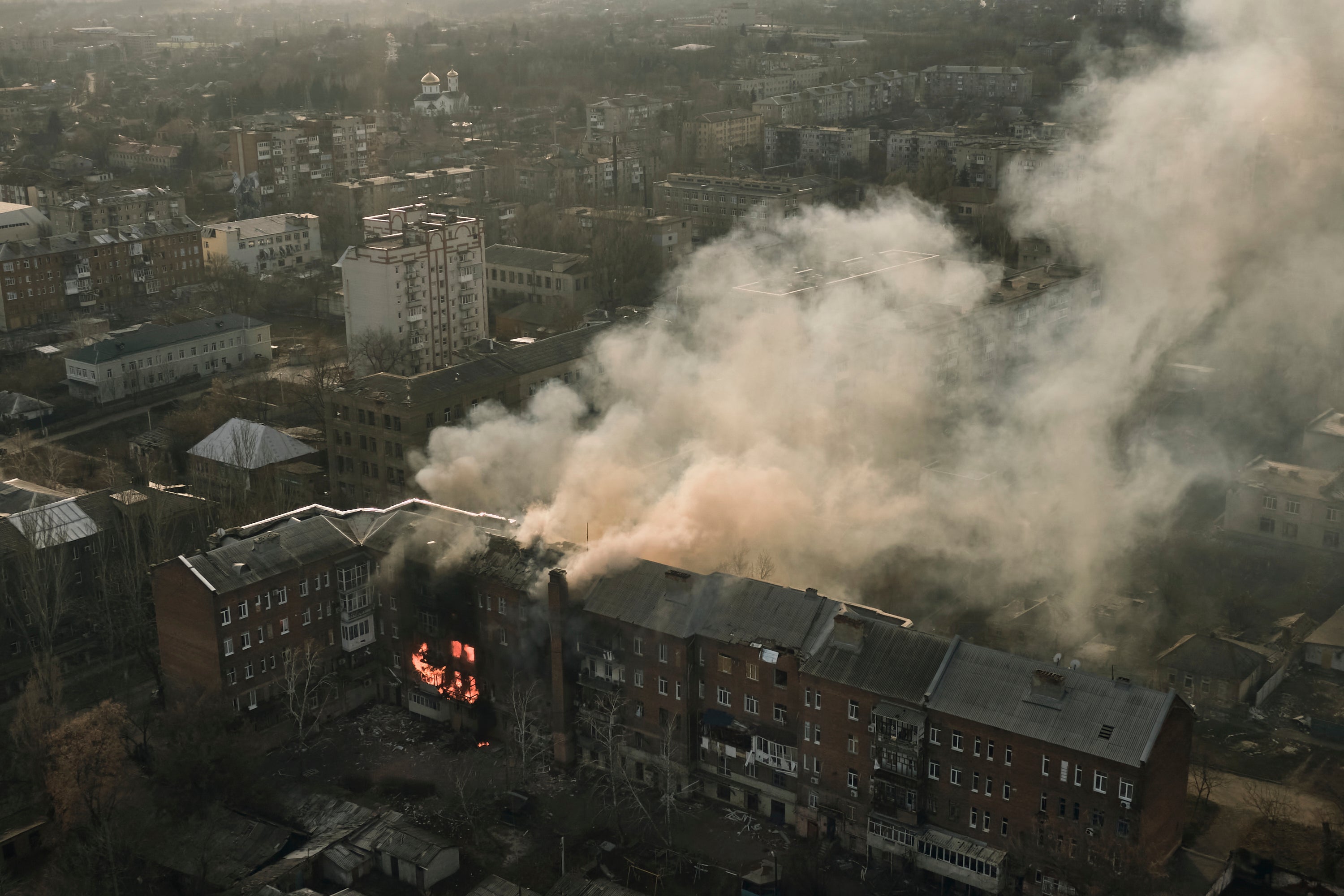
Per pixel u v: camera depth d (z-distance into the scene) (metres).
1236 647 143.88
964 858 110.31
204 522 174.62
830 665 117.06
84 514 167.12
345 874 116.25
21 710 132.25
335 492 197.12
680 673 124.38
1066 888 107.19
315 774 132.25
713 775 126.81
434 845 116.56
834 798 118.81
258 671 137.38
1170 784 107.50
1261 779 129.50
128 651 159.38
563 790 129.25
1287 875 112.00
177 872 116.25
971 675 112.44
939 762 112.19
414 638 141.75
